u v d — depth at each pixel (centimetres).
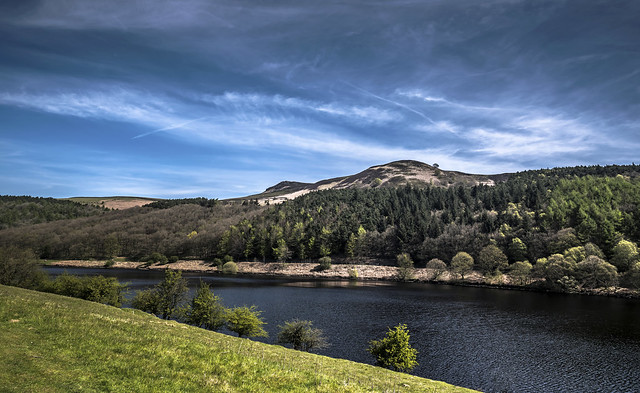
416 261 18350
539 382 4422
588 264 11619
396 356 4138
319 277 17050
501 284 13588
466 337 6312
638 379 4519
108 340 2311
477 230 17838
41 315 2616
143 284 12188
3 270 7400
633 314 8238
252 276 17188
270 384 1991
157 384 1734
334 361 3806
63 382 1608
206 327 5691
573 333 6600
